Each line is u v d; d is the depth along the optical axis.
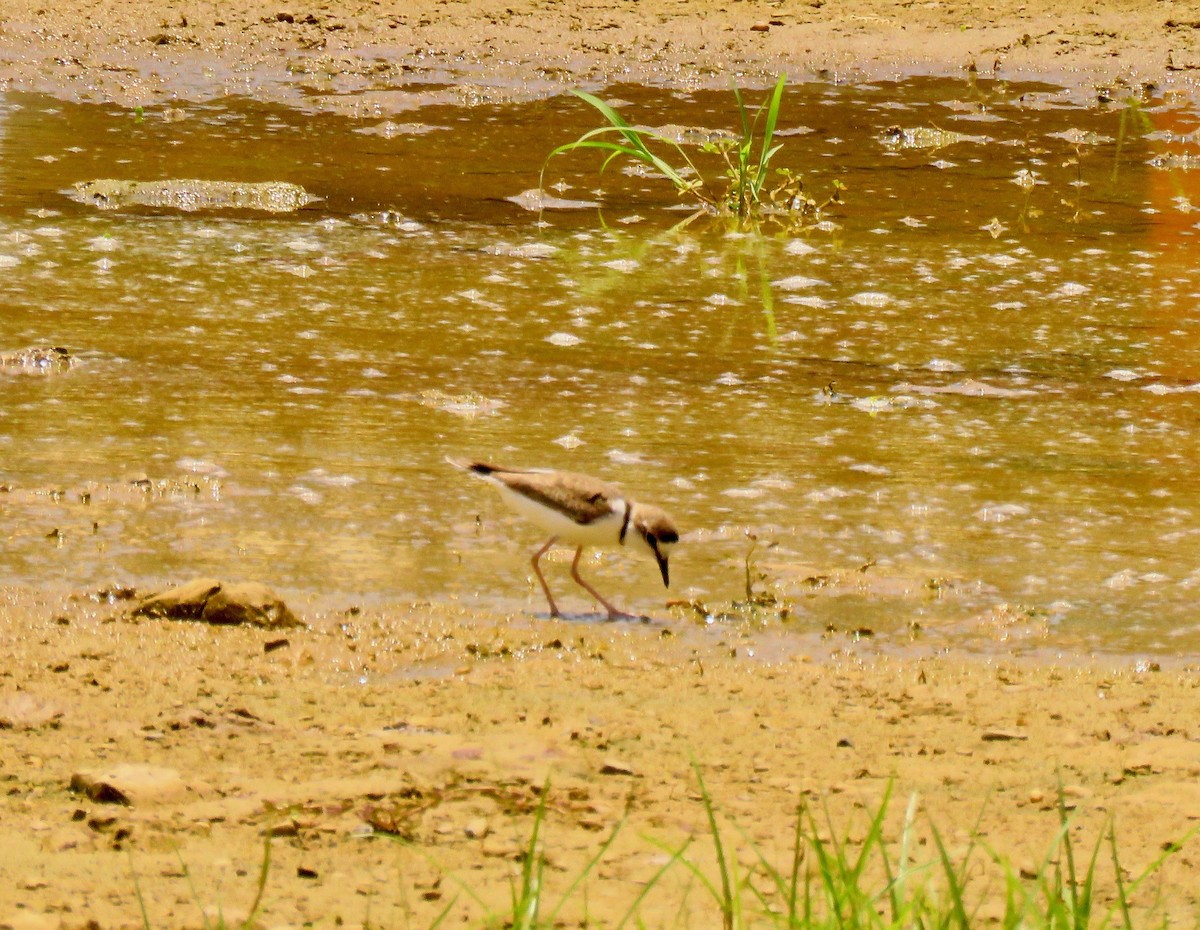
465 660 9.45
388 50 28.28
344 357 14.95
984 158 23.50
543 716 8.59
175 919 6.20
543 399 14.08
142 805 7.26
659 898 6.57
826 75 27.98
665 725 8.53
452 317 16.28
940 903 6.51
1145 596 10.66
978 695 9.08
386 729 8.34
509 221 19.91
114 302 16.14
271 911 6.32
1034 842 7.20
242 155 22.08
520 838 7.08
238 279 17.12
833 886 6.06
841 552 11.24
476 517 11.70
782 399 14.35
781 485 12.36
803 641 9.93
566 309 16.73
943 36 29.95
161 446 12.59
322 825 7.14
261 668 9.15
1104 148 24.08
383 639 9.66
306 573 10.62
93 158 21.52
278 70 26.97
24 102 24.41
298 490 11.93
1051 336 16.28
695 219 20.44
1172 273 18.42
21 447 12.45
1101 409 14.31
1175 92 27.22
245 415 13.35
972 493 12.34
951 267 18.52
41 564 10.51
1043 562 11.16
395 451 12.75
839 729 8.55
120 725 8.23
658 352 15.52
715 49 28.95
